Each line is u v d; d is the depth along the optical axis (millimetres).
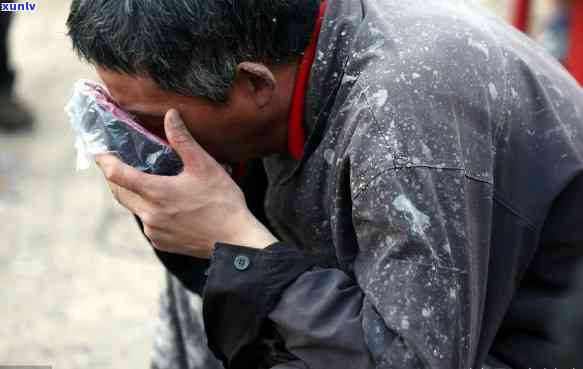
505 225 1632
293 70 1669
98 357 3391
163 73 1556
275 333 1665
